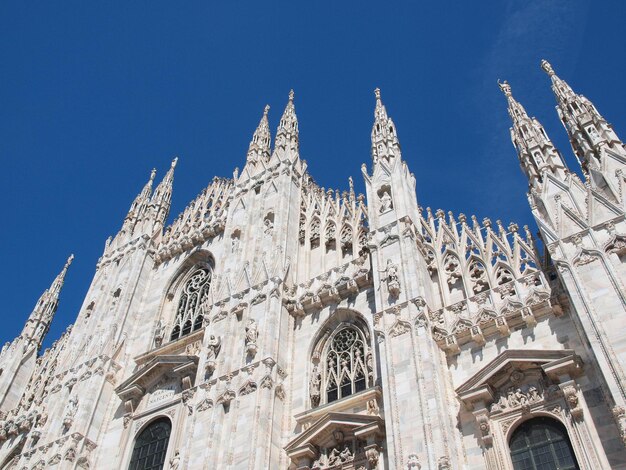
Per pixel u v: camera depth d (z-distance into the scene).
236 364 33.66
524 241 31.08
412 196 36.50
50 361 50.25
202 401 32.66
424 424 25.58
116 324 42.66
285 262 37.78
